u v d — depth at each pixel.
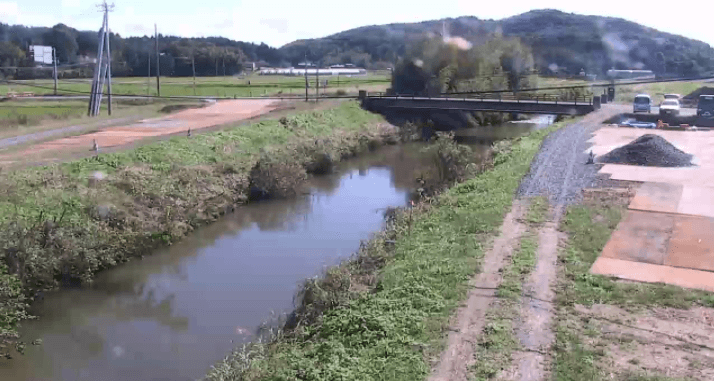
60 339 16.41
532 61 72.50
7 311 16.48
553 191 24.53
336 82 83.00
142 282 20.09
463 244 18.59
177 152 31.69
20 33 122.56
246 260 22.08
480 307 14.26
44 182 24.16
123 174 26.91
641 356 11.95
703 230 19.45
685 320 13.46
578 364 11.58
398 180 35.88
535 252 17.72
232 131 38.34
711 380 11.03
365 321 13.85
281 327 15.62
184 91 70.94
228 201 28.62
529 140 37.62
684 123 46.22
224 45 142.75
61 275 19.58
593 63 107.88
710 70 103.19
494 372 11.42
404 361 11.99
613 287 15.13
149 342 16.11
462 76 63.38
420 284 15.69
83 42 124.56
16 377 14.59
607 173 27.11
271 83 83.12
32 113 48.03
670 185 24.88
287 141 39.84
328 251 22.94
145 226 23.38
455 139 49.12
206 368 14.71
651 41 117.88
